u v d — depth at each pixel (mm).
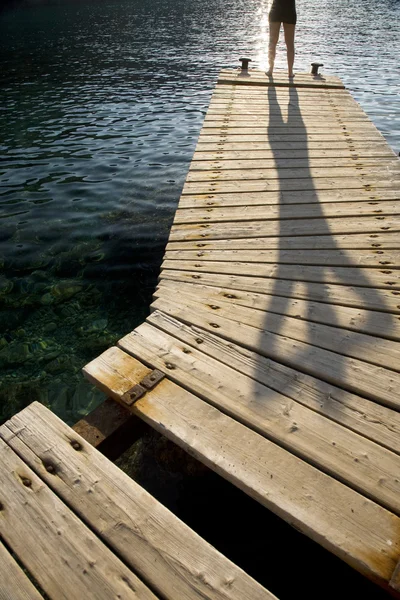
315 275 3283
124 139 9328
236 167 5098
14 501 1901
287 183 4699
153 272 5027
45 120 10500
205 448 2068
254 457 2021
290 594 2203
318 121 6613
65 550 1734
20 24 24250
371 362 2520
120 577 1649
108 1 33906
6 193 6906
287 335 2734
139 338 2754
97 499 1898
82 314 4387
